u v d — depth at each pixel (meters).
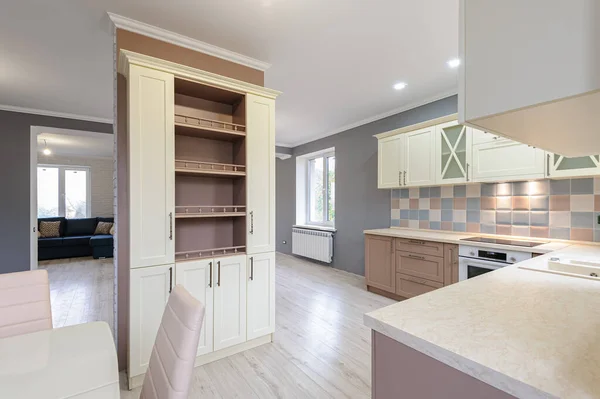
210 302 2.22
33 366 1.05
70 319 3.08
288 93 3.57
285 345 2.51
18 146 4.05
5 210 3.97
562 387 0.57
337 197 5.25
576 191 2.66
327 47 2.53
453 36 2.37
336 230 5.27
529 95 0.53
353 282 4.42
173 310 1.17
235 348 2.38
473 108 0.61
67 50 2.56
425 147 3.44
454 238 3.07
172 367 1.00
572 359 0.67
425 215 3.83
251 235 2.42
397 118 4.19
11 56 2.66
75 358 1.10
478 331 0.81
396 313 0.95
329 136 5.46
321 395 1.88
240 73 2.70
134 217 1.92
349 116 4.48
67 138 5.53
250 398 1.85
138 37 2.20
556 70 0.49
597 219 2.55
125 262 2.15
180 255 2.34
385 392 0.89
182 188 2.46
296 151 6.35
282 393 1.90
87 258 6.41
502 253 2.59
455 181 3.18
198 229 2.53
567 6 0.48
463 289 1.21
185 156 2.46
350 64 2.84
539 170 2.62
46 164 7.31
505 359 0.67
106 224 6.96
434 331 0.82
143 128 1.95
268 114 2.53
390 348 0.88
